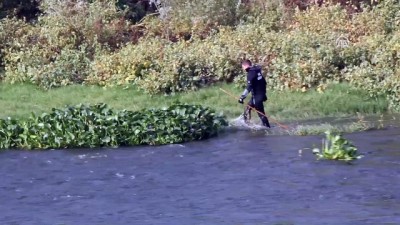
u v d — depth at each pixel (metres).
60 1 105.00
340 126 73.06
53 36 99.81
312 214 43.19
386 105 82.19
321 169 54.44
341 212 43.38
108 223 43.06
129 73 92.06
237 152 62.78
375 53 88.25
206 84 90.62
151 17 108.69
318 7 103.00
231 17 105.62
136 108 84.44
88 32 101.81
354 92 84.88
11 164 61.00
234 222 42.16
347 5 106.00
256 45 92.38
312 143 65.31
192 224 42.09
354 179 51.03
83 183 53.53
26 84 94.31
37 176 56.28
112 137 68.00
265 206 45.34
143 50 93.31
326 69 88.12
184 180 53.12
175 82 89.25
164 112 70.75
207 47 93.25
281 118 80.12
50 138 68.00
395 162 55.91
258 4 106.75
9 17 111.00
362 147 62.16
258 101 75.38
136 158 61.94
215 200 47.31
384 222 41.12
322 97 84.19
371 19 96.44
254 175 53.56
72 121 68.56
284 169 55.03
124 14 106.75
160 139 68.50
